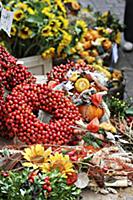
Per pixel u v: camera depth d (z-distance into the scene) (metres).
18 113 1.39
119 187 1.33
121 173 1.34
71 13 3.27
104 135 1.43
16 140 1.42
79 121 1.43
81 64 1.62
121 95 2.62
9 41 2.67
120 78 2.81
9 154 1.33
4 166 1.30
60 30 2.73
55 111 1.44
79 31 3.00
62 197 1.22
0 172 1.26
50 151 1.31
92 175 1.31
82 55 2.95
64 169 1.26
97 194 1.30
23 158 1.31
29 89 1.46
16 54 2.72
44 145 1.37
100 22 3.53
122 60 3.97
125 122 1.59
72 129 1.41
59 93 1.46
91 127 1.41
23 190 1.19
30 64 2.69
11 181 1.21
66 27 2.87
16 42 2.68
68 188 1.23
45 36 2.66
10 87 1.54
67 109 1.44
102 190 1.31
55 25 2.70
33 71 2.72
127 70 3.78
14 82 1.54
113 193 1.31
